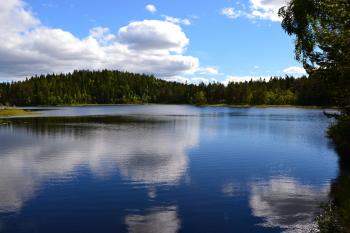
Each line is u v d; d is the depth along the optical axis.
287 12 25.64
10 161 34.69
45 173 29.22
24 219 18.44
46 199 21.86
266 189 23.88
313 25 21.38
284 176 27.83
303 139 53.31
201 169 30.67
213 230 16.69
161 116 122.12
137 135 59.09
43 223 17.83
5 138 54.56
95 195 22.69
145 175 28.31
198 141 50.75
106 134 60.56
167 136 57.59
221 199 21.61
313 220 17.59
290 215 18.45
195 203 20.81
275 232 16.25
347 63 17.45
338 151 37.41
